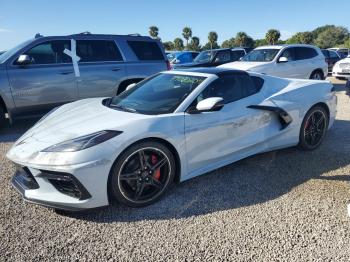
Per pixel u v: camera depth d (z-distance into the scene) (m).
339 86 12.91
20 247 2.72
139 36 7.45
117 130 3.17
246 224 3.00
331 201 3.38
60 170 2.93
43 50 6.45
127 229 2.96
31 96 6.32
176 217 3.15
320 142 5.02
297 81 4.98
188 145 3.57
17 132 6.38
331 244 2.71
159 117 3.43
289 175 4.04
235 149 4.02
